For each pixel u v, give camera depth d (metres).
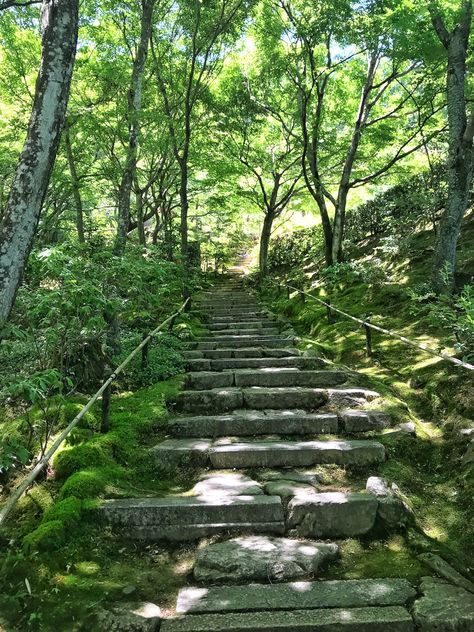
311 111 12.28
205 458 3.90
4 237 2.89
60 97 3.00
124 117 7.25
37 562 2.68
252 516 3.12
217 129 13.44
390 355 5.88
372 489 3.32
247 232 34.28
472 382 4.41
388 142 11.55
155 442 4.20
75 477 3.35
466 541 2.96
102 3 9.02
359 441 4.05
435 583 2.57
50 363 4.25
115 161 9.88
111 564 2.81
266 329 8.66
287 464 3.85
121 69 9.20
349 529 3.09
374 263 9.76
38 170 2.94
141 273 5.29
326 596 2.49
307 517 3.10
